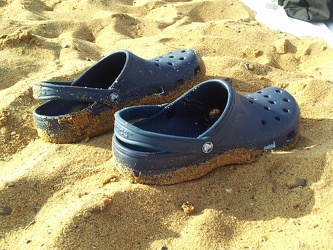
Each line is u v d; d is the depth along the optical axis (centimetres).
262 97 66
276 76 83
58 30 103
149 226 52
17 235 53
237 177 58
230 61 86
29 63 89
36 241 51
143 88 71
